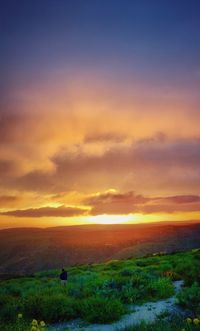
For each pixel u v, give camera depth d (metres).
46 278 40.25
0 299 17.77
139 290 18.22
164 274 25.20
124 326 12.06
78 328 12.60
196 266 26.53
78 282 25.00
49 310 14.16
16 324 12.59
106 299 15.10
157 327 10.38
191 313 12.39
